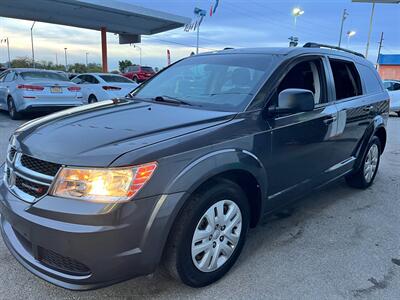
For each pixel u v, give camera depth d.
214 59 3.88
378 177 5.84
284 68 3.42
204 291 2.75
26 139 2.69
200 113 3.01
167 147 2.41
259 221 3.23
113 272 2.30
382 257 3.31
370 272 3.06
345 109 4.13
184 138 2.54
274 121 3.14
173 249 2.52
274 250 3.38
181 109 3.15
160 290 2.74
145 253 2.35
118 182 2.24
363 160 4.88
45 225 2.26
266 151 3.06
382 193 5.05
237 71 3.48
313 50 3.91
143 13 23.81
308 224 3.97
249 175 2.94
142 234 2.31
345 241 3.59
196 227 2.60
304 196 3.81
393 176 5.92
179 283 2.83
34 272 2.47
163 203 2.34
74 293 2.68
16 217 2.40
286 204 3.55
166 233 2.40
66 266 2.39
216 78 3.54
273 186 3.25
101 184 2.23
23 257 2.54
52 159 2.35
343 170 4.43
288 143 3.29
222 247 2.84
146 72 28.64
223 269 2.89
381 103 5.05
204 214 2.64
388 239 3.66
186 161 2.47
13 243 2.66
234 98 3.19
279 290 2.79
